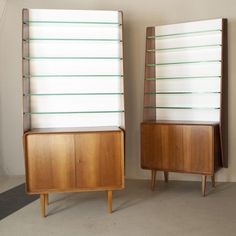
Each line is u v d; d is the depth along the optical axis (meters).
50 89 2.68
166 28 3.27
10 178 3.62
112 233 2.09
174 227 2.16
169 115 3.31
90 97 2.71
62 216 2.42
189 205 2.60
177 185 3.22
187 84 3.23
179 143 2.90
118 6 3.46
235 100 3.21
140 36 3.45
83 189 2.42
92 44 2.70
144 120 3.27
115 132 2.43
